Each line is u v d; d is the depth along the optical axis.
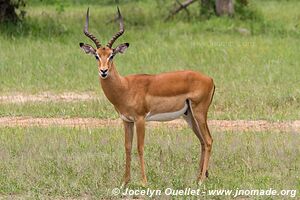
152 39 38.50
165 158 18.44
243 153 18.67
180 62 32.66
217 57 33.66
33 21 41.31
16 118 23.38
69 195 15.89
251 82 28.55
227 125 22.34
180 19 44.09
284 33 41.19
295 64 32.47
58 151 18.92
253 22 43.62
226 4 44.25
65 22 42.41
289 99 25.52
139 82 16.38
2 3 39.69
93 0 53.34
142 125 16.36
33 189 16.11
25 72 30.25
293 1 55.59
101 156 18.44
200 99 16.77
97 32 39.47
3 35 37.91
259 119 23.16
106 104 24.88
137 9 47.94
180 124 22.72
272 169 17.69
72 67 31.39
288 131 21.30
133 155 18.77
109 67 15.94
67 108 24.34
